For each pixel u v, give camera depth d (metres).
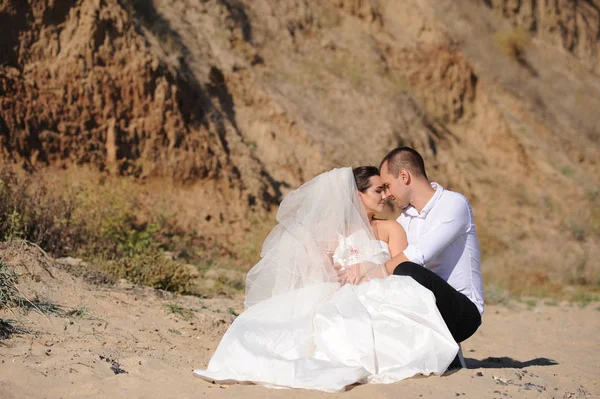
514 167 18.19
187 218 11.44
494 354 6.54
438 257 5.08
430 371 4.38
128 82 11.83
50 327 5.05
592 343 7.26
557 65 24.31
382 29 18.78
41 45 11.28
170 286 7.38
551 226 16.84
